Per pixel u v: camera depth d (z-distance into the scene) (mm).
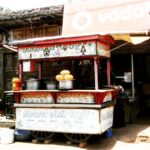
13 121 11547
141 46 11992
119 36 9070
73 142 8969
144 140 9141
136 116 12977
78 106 8336
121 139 9312
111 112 9352
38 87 9055
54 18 12375
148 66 13930
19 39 13594
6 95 13133
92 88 9297
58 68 12570
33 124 9000
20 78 9391
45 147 8617
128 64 13406
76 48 8500
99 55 8477
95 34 8156
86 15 11398
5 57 14219
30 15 12039
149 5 10336
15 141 9492
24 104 9094
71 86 8539
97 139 9383
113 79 11797
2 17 12352
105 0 11188
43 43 8859
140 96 14039
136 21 10430
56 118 8680
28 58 9180
